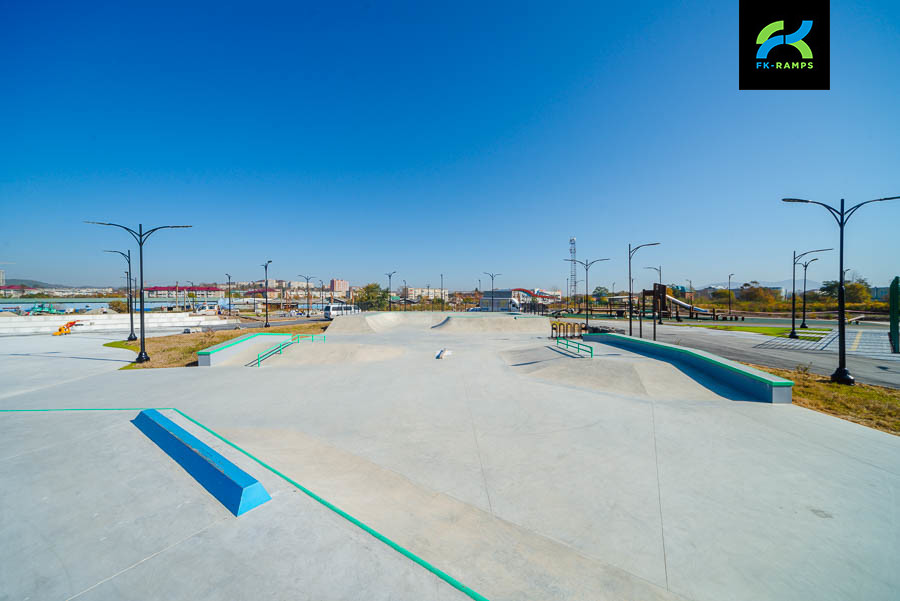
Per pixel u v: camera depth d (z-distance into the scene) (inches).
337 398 474.6
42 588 127.3
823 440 333.4
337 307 2082.9
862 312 2187.5
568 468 281.4
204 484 194.2
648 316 2098.9
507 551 185.2
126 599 122.0
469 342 1019.9
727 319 1931.6
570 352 751.7
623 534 202.5
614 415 402.6
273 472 211.8
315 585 128.5
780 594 161.9
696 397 469.7
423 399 468.4
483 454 307.7
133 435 263.3
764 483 257.8
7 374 628.4
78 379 588.4
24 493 188.9
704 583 167.3
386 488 250.4
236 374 618.8
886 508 228.1
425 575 136.1
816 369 671.1
